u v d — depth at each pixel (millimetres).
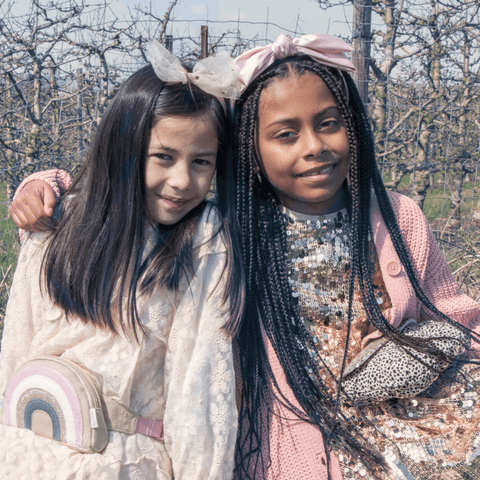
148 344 1168
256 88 1190
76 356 1160
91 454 1068
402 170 7246
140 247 1167
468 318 1466
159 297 1180
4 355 1265
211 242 1210
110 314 1148
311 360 1292
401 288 1318
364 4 3543
